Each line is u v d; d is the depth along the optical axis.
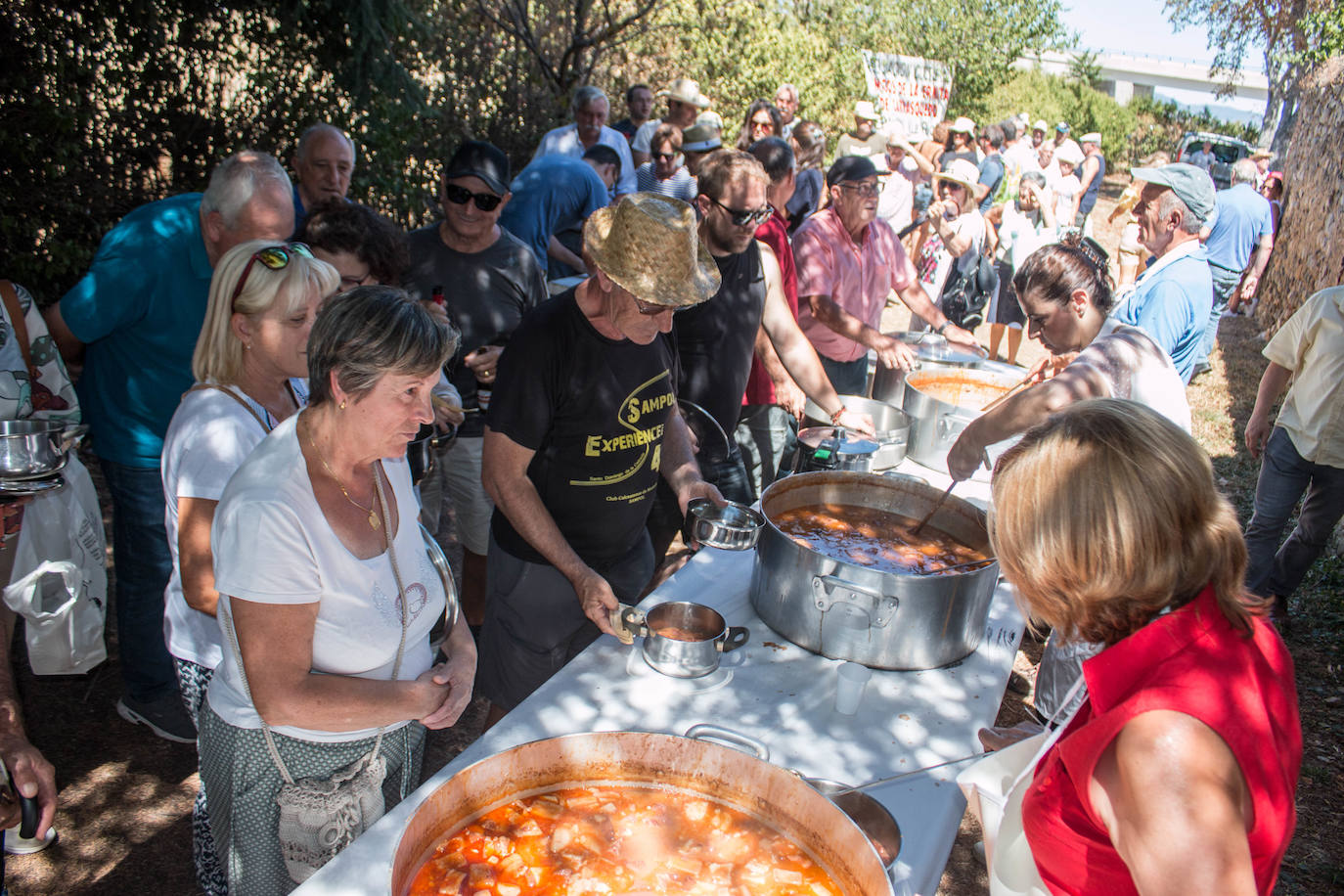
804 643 2.16
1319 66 11.19
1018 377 4.19
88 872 2.61
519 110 9.46
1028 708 3.63
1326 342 4.04
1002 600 2.50
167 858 2.68
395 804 1.90
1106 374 2.40
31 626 2.47
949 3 16.62
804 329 4.30
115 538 2.95
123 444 2.81
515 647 2.52
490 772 1.49
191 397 1.98
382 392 1.52
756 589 2.29
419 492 3.34
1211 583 1.12
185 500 1.91
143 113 5.99
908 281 4.69
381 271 2.74
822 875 1.42
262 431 1.98
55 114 5.27
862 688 1.92
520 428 2.29
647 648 2.05
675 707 1.92
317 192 3.80
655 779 1.60
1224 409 7.78
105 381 2.81
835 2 14.86
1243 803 1.02
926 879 1.53
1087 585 1.12
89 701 3.30
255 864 1.75
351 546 1.62
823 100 12.63
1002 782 1.50
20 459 1.98
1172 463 1.09
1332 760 3.68
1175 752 1.02
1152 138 27.09
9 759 1.56
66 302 2.72
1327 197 8.92
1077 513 1.11
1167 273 3.72
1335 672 4.28
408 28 7.18
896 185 8.00
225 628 1.67
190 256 2.76
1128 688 1.11
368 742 1.74
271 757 1.68
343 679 1.62
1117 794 1.07
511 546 2.46
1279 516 4.38
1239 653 1.09
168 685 3.06
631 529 2.57
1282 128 15.69
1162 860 0.99
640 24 10.89
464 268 3.47
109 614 3.84
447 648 1.89
